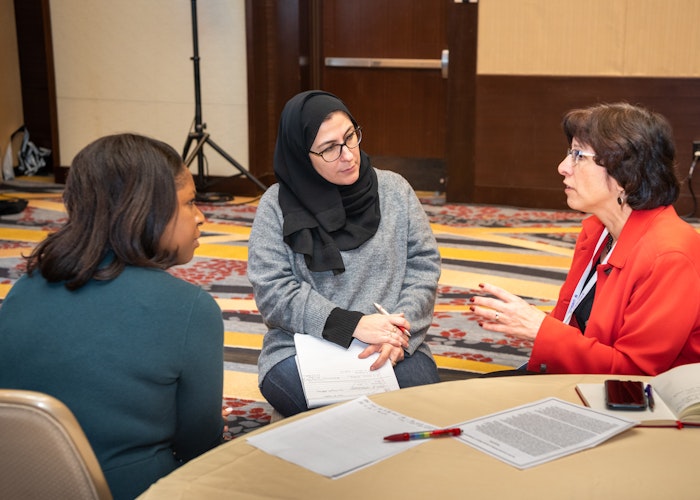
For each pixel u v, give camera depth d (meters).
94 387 1.51
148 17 6.70
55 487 1.29
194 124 6.30
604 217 2.23
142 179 1.58
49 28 6.92
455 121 6.27
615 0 5.75
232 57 6.59
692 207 5.88
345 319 2.32
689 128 5.78
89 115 7.00
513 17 5.98
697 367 1.66
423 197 6.72
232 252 5.08
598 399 1.62
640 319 2.03
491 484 1.31
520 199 6.26
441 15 6.71
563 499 1.26
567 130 2.24
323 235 2.46
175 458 1.77
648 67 5.78
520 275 4.58
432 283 2.54
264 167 6.91
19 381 1.52
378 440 1.47
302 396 2.41
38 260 1.59
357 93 7.00
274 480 1.34
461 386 1.72
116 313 1.54
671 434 1.48
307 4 6.77
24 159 7.64
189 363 1.59
